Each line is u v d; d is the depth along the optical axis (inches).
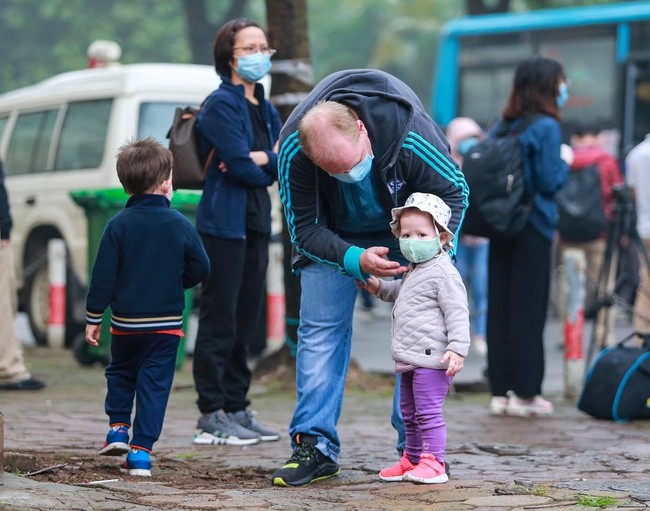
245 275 548.1
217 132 524.7
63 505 361.1
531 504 382.0
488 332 661.3
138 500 385.4
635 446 533.6
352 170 390.9
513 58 1526.8
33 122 1063.0
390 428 591.5
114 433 453.1
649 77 1456.7
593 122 1472.7
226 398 545.3
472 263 1005.8
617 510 370.6
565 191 1132.5
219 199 530.6
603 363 631.2
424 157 405.1
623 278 812.6
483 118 1541.6
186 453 505.0
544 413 655.8
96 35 3171.8
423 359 413.7
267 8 763.4
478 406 703.1
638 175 880.3
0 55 3235.7
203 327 534.0
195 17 2106.3
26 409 640.4
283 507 378.9
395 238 437.4
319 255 415.2
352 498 398.0
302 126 388.5
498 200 631.2
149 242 447.5
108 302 447.8
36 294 1050.7
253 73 531.8
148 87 963.3
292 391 738.8
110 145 957.8
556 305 1273.4
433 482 419.2
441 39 1573.6
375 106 400.8
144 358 450.3
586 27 1491.1
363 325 1285.7
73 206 999.0
